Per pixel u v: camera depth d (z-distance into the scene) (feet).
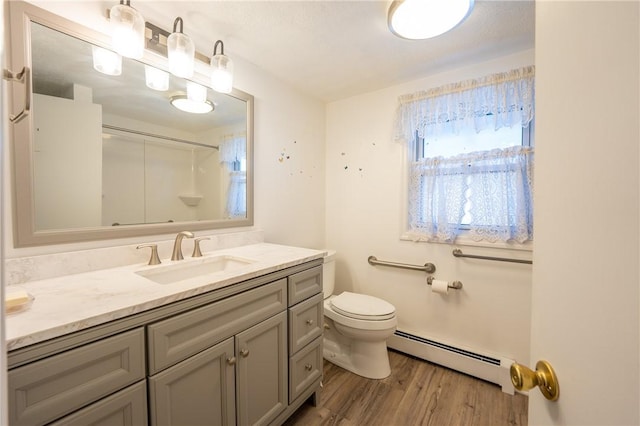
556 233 1.44
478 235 5.82
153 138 4.31
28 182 3.11
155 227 4.30
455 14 4.00
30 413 1.94
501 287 5.69
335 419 4.68
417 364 6.29
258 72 5.93
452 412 4.83
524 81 5.25
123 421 2.43
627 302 1.04
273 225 6.40
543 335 1.53
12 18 2.99
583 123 1.26
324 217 8.14
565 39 1.39
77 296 2.65
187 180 4.78
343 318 5.75
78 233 3.50
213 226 5.14
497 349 5.74
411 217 6.75
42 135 3.22
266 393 3.89
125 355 2.43
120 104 3.93
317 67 5.96
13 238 3.03
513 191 5.44
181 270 4.18
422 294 6.64
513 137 5.54
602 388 1.13
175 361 2.79
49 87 3.27
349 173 7.75
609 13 1.11
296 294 4.40
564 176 1.39
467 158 5.85
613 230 1.09
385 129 7.10
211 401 3.18
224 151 5.31
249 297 3.56
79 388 2.17
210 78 4.97
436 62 5.75
